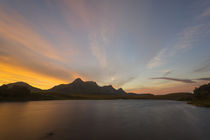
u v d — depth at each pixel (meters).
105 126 18.86
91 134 14.77
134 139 13.23
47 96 128.75
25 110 36.97
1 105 52.34
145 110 41.84
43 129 16.70
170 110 42.12
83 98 166.25
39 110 37.53
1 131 15.62
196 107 53.53
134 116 28.86
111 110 40.59
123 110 41.38
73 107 48.84
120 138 13.48
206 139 13.55
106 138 13.42
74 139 12.95
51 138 13.17
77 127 18.03
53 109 40.78
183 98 147.38
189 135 14.88
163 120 24.28
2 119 23.48
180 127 18.73
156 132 15.94
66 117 26.30
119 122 21.94
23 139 12.84
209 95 80.38
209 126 19.56
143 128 17.91
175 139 13.45
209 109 45.38
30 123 20.20
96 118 25.62
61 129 16.86
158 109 45.34
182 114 32.62
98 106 55.81
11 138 13.10
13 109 38.78
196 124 20.94
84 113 32.59
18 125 18.83
